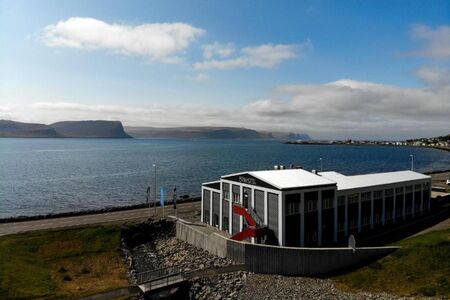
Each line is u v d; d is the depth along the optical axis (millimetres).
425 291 54594
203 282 60844
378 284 58438
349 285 59469
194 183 188000
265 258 65000
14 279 57969
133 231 86625
